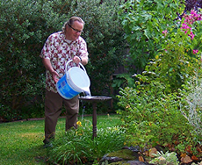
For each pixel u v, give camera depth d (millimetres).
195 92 3299
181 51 4789
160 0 6926
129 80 7934
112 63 8633
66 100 4254
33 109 8266
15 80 7617
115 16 8172
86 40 7652
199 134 3240
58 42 4121
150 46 7043
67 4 7680
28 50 7422
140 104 3453
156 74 4707
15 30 6914
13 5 6684
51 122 4227
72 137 3850
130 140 3268
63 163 3352
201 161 3111
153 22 6805
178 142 3602
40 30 7086
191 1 9508
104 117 7402
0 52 7195
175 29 7352
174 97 3660
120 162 3031
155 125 3266
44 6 7043
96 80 8680
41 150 4109
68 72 3619
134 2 7199
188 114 3398
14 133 5434
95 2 7695
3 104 7797
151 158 3240
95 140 3672
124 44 8523
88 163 3508
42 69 7746
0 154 3922
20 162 3537
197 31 6465
